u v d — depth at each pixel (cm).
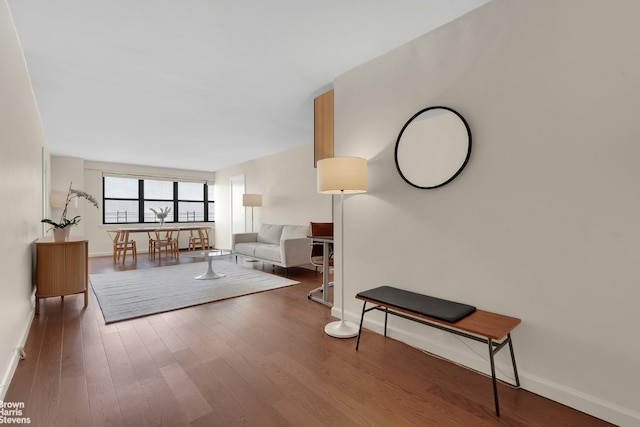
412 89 221
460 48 194
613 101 141
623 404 139
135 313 289
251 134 470
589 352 148
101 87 291
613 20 141
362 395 161
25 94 242
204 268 533
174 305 314
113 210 721
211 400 155
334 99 281
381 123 241
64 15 187
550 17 159
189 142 518
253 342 227
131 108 349
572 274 153
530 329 166
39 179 351
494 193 179
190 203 841
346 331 243
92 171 680
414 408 150
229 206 793
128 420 140
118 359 198
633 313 137
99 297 344
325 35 213
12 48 190
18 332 208
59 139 484
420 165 213
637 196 135
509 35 173
